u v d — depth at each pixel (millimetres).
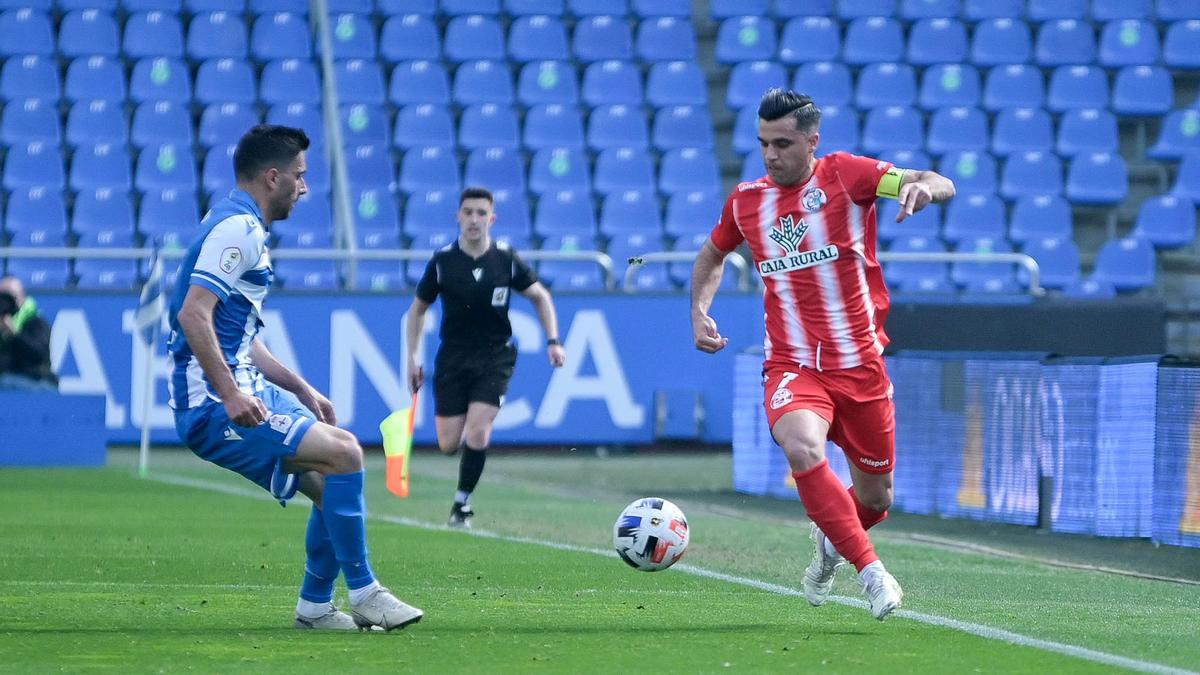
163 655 18031
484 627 20672
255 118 70562
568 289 61938
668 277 67938
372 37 74750
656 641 19516
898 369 43125
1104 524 35719
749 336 61719
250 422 19141
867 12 79188
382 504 43000
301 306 60000
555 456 61219
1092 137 75000
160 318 54531
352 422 60281
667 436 61438
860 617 22031
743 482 47906
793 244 21562
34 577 26078
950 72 76688
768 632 20438
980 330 50344
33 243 65250
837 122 74188
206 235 19312
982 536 36031
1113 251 70312
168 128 69938
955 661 18031
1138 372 34906
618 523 23344
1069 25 78625
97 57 71625
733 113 76938
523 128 74500
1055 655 18562
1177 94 79000
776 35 79062
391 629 20047
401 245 67625
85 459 55531
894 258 58406
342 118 71438
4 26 71875
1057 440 37188
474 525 37312
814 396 21312
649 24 77250
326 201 68562
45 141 68688
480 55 75500
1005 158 74938
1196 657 18609
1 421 54938
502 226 69000
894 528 37969
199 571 27219
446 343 37688
